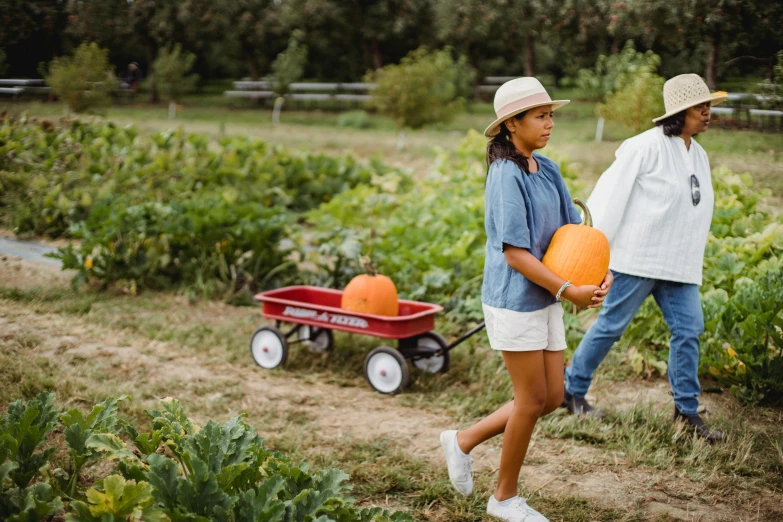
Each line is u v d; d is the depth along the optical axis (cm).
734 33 1417
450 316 682
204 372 580
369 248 786
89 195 988
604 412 509
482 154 1130
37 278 815
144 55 3584
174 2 2980
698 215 466
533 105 343
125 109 2927
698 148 481
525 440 362
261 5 3216
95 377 550
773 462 438
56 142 1195
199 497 279
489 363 592
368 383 570
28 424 327
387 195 957
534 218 353
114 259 778
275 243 799
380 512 319
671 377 484
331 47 3500
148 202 933
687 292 473
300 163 1235
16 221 1009
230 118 2691
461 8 2745
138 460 321
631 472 432
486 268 364
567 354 606
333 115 2812
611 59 1698
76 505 277
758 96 1285
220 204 826
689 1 1452
